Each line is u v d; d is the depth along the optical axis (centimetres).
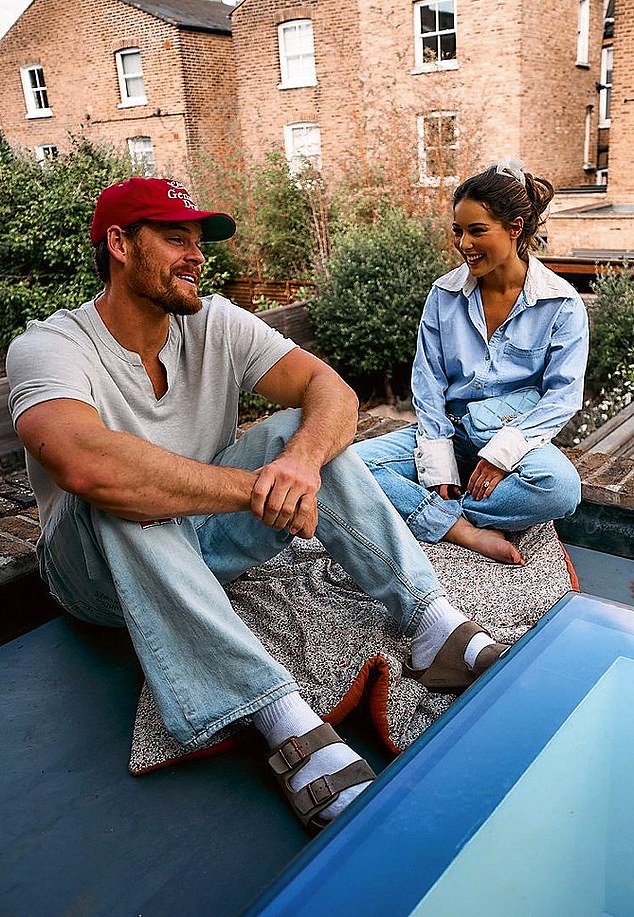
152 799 131
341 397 156
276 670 129
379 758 138
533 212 187
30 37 1571
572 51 1212
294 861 80
